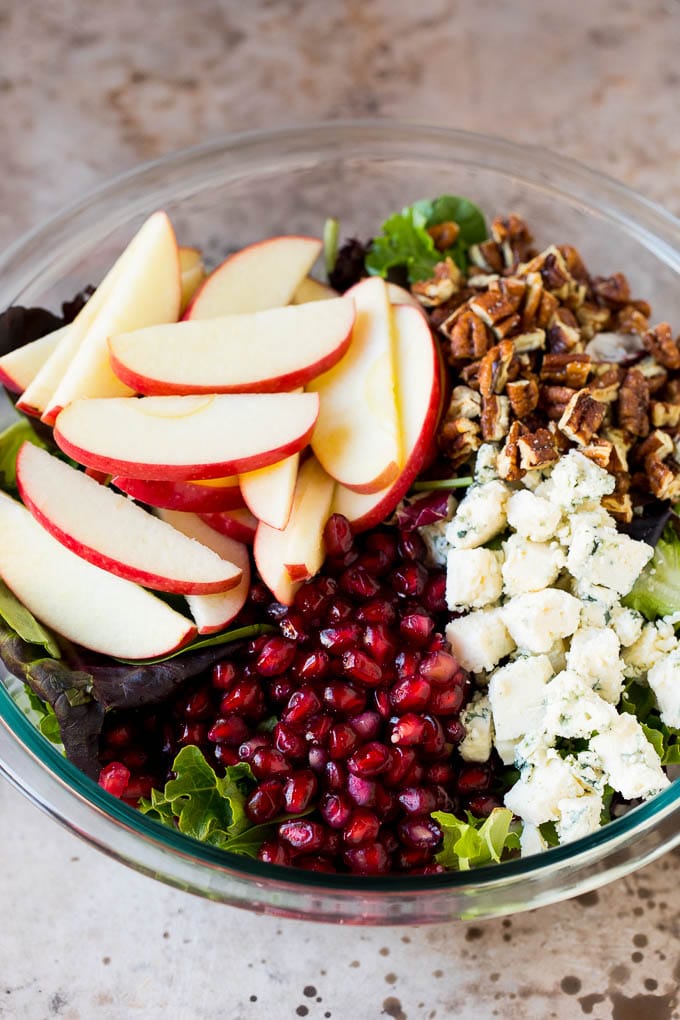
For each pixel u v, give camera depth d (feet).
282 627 1.48
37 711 1.48
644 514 1.54
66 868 1.54
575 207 1.72
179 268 1.62
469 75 2.02
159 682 1.44
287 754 1.43
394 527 1.55
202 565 1.47
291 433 1.47
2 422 1.61
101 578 1.48
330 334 1.53
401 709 1.43
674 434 1.58
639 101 2.00
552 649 1.47
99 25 2.05
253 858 1.39
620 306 1.69
